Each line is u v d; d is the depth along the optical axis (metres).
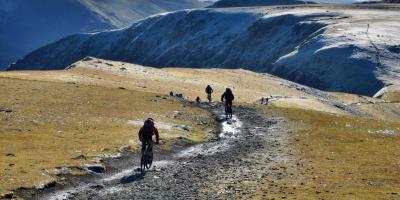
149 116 62.38
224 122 63.91
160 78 122.31
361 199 25.42
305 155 40.25
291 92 143.00
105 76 110.88
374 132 56.81
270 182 29.94
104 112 62.25
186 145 46.16
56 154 37.38
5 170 31.22
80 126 52.12
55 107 62.03
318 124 63.62
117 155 38.75
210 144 47.22
